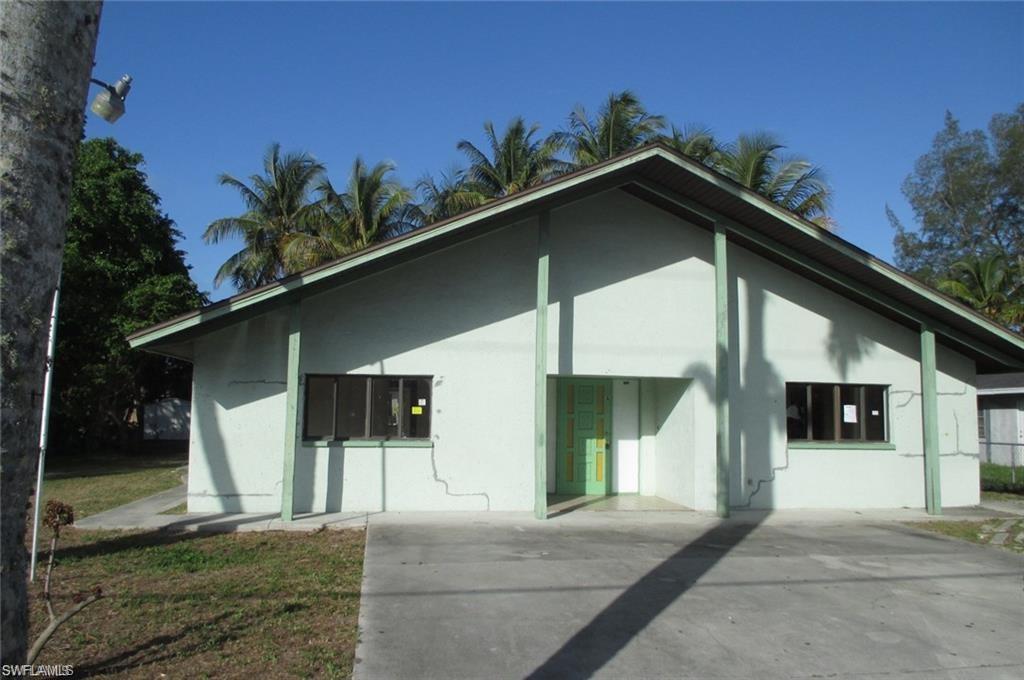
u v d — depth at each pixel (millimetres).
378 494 11250
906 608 6922
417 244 10352
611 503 12609
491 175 29719
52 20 2570
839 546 9523
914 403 13016
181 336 10570
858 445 12703
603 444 13766
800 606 6902
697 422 12133
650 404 13891
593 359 11945
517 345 11719
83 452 28453
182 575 7633
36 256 2494
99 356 24547
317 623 6113
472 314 11648
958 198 39250
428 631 5977
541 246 11078
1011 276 31875
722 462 11492
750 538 9914
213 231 31484
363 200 30266
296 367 10594
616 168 10633
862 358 12906
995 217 39031
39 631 5805
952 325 12586
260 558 8398
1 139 2439
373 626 6051
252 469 11039
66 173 2635
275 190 32469
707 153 27172
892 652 5812
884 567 8414
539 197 10562
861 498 12633
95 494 14289
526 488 11562
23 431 2432
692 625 6297
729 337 12516
